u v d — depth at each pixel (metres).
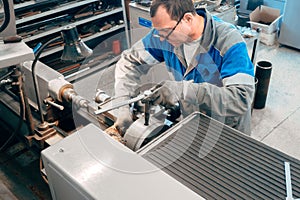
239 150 0.88
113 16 3.07
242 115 1.24
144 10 2.60
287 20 3.43
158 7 1.12
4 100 1.45
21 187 1.54
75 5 2.75
